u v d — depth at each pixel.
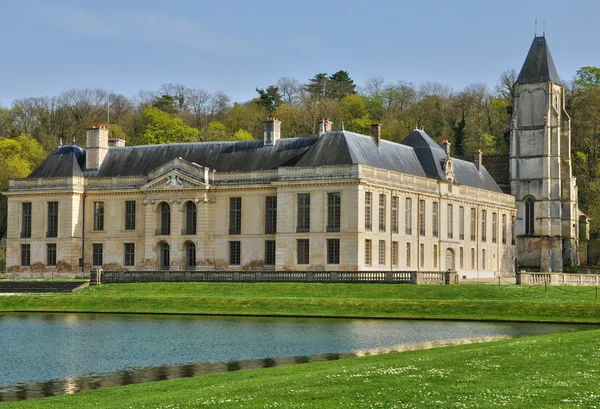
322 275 106.06
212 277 110.19
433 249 132.25
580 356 47.78
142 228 132.62
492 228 149.62
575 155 183.50
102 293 106.19
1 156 164.75
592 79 193.12
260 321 82.31
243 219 125.94
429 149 137.62
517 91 165.38
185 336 70.62
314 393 38.62
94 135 137.88
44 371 54.62
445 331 72.44
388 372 43.66
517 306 84.69
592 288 100.81
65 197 135.50
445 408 35.19
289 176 120.44
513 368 44.03
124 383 50.16
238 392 39.84
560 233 161.12
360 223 116.31
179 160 129.62
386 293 96.75
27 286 112.88
